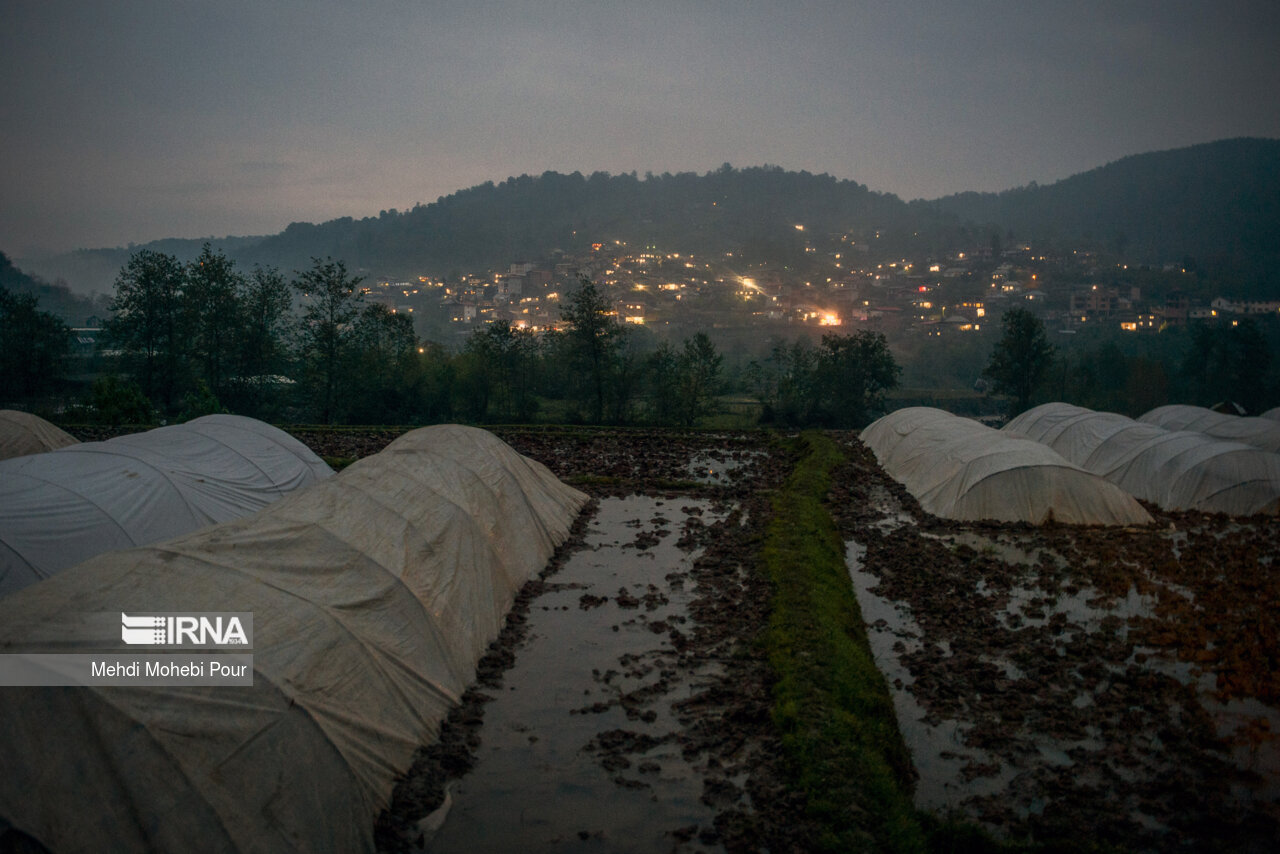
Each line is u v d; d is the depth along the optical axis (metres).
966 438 27.20
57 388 68.69
